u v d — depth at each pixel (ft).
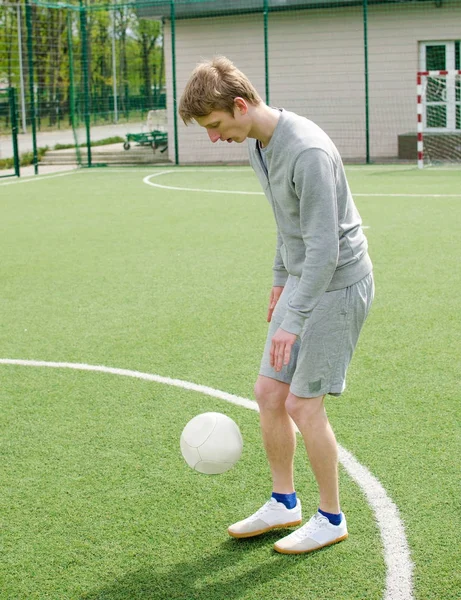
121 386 16.10
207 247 31.09
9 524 10.84
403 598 8.93
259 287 24.29
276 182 8.95
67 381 16.48
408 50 67.77
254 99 8.70
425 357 17.33
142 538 10.41
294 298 8.84
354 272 9.25
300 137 8.59
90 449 13.20
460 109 66.95
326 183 8.53
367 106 64.85
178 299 23.11
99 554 10.05
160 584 9.37
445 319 20.22
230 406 14.89
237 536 10.25
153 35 128.88
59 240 33.68
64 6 68.03
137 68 124.06
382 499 11.22
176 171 64.75
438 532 10.31
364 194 46.09
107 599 9.11
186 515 10.98
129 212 41.63
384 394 15.24
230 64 8.74
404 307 21.45
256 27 70.79
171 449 13.10
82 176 62.44
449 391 15.29
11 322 21.18
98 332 20.01
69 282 25.76
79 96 86.48
